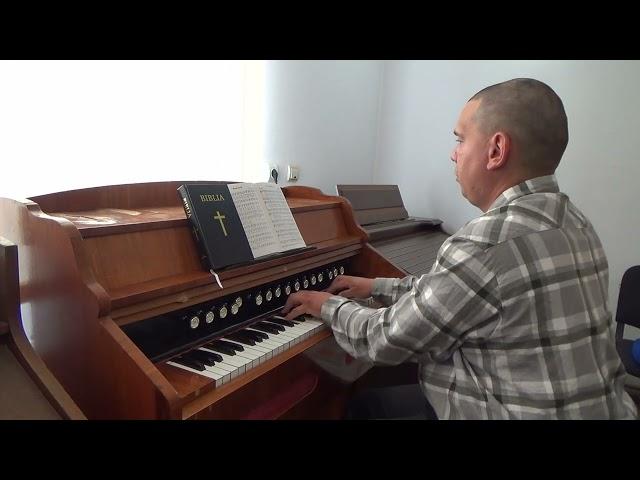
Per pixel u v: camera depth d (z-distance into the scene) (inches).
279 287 48.9
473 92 97.0
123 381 29.7
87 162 54.5
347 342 40.6
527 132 34.4
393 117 107.8
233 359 37.4
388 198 90.8
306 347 42.8
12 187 48.2
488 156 36.1
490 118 35.5
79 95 52.8
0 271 28.9
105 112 55.6
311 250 50.8
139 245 36.0
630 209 86.0
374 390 50.8
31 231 33.6
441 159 102.8
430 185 105.3
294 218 53.9
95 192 45.5
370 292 51.5
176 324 38.3
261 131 77.5
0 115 46.6
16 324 29.5
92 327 30.5
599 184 87.9
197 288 37.5
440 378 38.1
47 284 32.9
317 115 89.0
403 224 86.1
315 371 45.2
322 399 47.9
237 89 71.6
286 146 83.1
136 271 35.1
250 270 42.3
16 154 48.2
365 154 107.0
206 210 40.4
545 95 34.4
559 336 32.0
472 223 34.8
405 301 36.4
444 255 34.8
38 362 29.3
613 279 88.8
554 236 32.8
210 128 68.6
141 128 59.6
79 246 30.8
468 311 32.9
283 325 45.4
